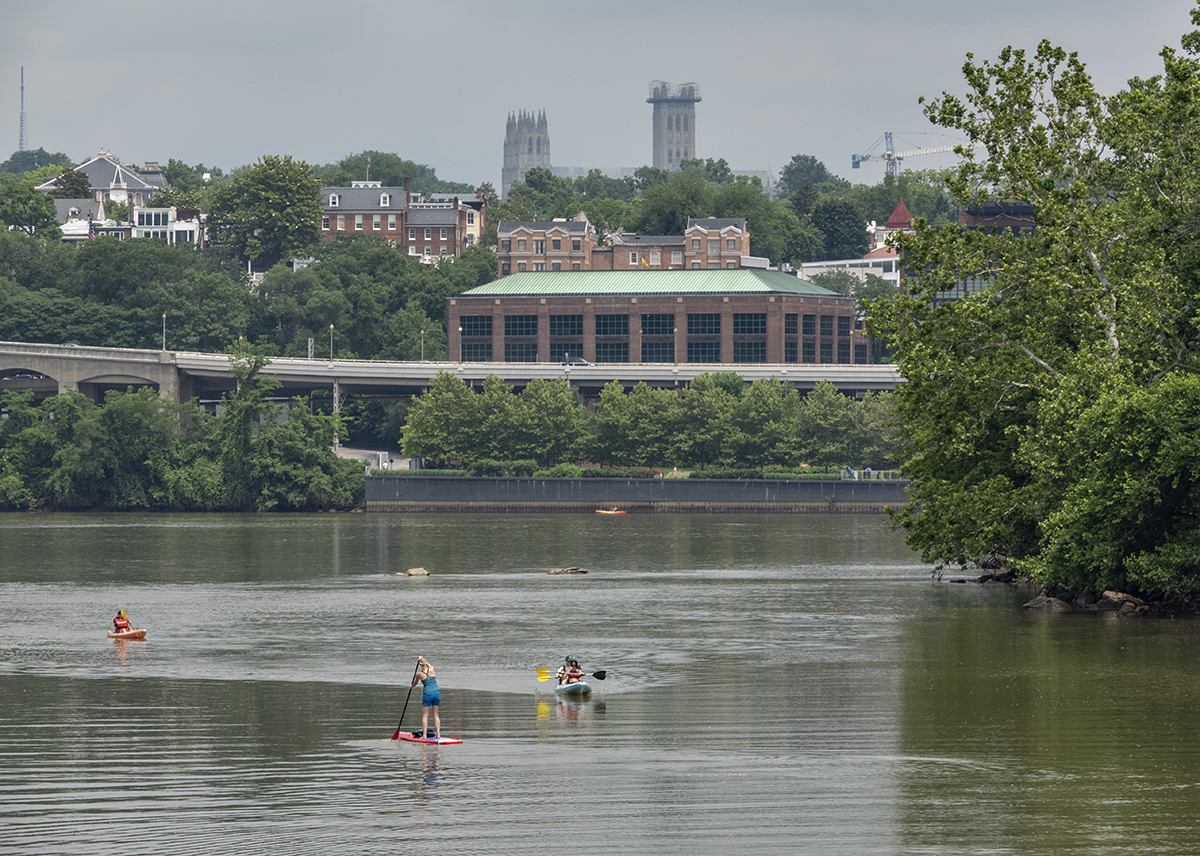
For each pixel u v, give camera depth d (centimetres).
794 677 13925
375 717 11762
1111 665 14400
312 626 18938
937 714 11669
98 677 14188
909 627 18150
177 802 8738
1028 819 8262
